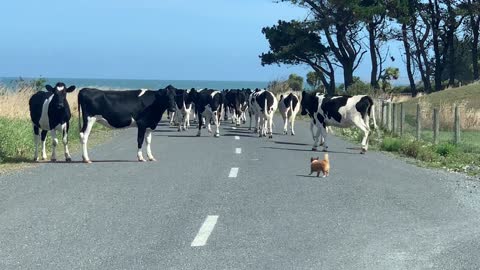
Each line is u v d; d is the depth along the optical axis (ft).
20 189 42.83
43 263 24.98
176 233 30.14
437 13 246.06
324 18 230.27
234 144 81.41
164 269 24.23
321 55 238.48
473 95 170.60
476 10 237.25
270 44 246.47
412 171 56.95
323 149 76.43
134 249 27.17
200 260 25.54
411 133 105.81
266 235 30.01
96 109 59.62
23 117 90.02
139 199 39.11
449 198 41.70
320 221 33.32
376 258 26.18
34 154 63.72
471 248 28.17
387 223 33.22
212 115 95.45
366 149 75.05
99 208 36.11
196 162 59.72
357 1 218.59
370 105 74.84
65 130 60.13
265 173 52.24
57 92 58.49
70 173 51.19
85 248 27.30
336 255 26.55
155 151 70.59
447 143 76.23
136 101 60.34
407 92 282.36
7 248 27.27
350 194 42.19
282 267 24.67
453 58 252.62
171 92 60.23
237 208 36.50
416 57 265.13
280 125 133.39
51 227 31.24
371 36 242.78
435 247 28.22
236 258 25.89
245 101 131.44
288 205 37.70
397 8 230.89
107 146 77.20
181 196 40.32
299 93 184.34
